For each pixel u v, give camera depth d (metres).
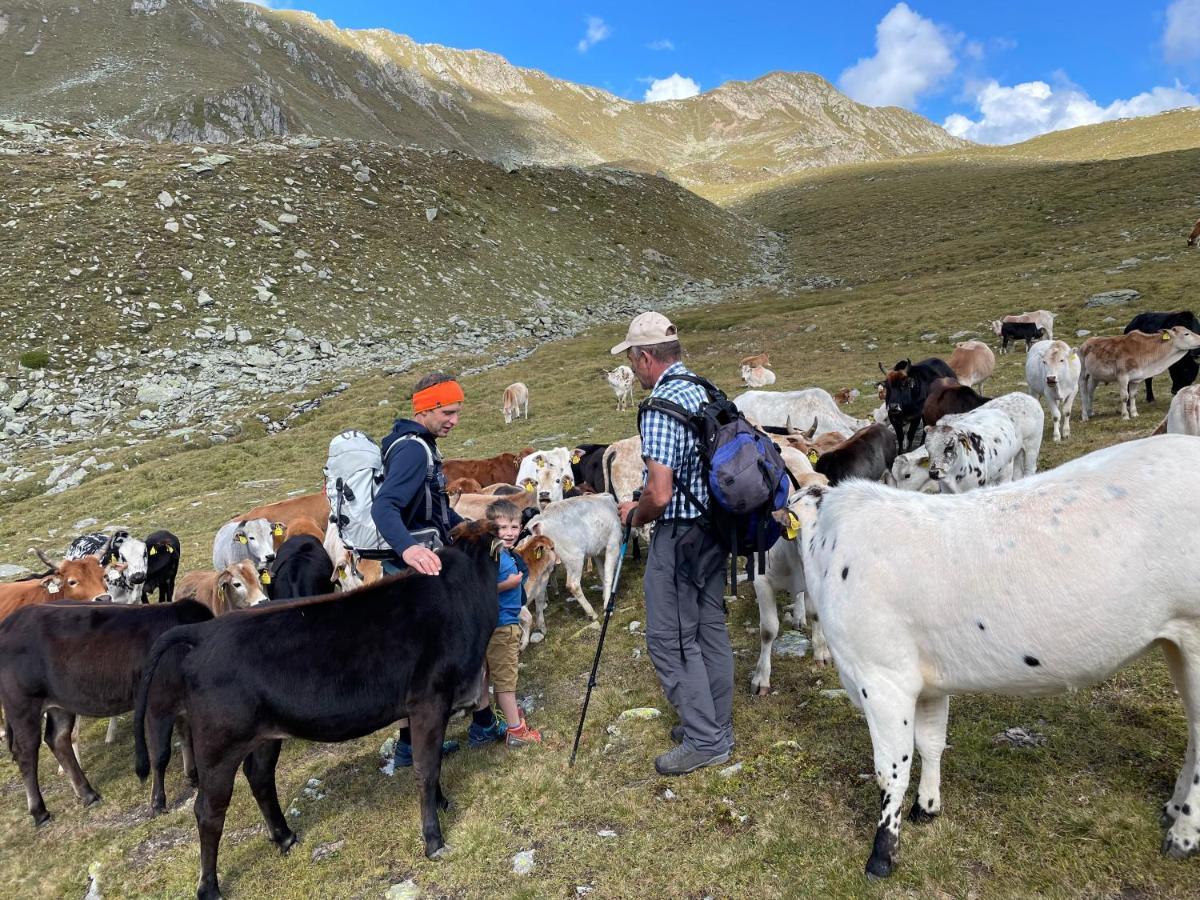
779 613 7.69
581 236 68.19
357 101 199.88
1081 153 136.25
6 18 149.62
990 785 4.45
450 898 4.44
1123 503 3.40
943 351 27.61
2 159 50.38
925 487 8.77
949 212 79.62
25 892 5.46
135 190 48.94
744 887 4.07
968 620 3.64
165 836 5.79
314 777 6.17
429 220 58.31
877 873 3.94
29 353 35.38
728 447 4.55
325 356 40.09
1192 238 36.66
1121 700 5.01
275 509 11.09
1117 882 3.64
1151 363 13.30
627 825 4.75
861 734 5.21
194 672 4.64
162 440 28.73
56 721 6.58
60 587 8.47
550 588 9.87
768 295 59.50
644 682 6.63
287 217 51.31
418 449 5.12
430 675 4.83
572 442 19.62
